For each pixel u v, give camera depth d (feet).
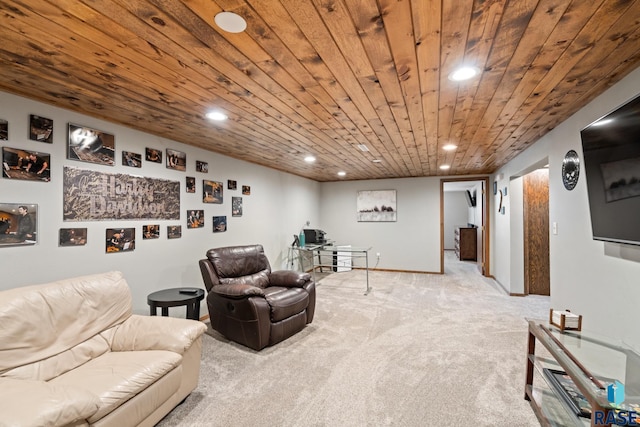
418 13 4.27
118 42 5.03
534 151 12.05
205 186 12.91
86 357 6.38
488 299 15.17
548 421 5.77
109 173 9.09
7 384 4.54
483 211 21.49
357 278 20.42
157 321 7.23
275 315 9.80
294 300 10.55
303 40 4.97
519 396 7.02
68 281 6.75
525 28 4.63
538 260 16.05
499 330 11.05
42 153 7.51
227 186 14.26
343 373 8.10
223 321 10.30
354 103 7.75
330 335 10.71
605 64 5.81
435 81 6.50
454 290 17.02
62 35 4.82
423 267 22.26
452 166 17.84
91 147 8.60
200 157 12.67
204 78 6.36
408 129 10.12
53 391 4.40
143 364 5.86
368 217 23.73
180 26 4.59
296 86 6.75
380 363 8.64
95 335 6.78
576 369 5.21
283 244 19.29
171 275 11.16
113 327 7.17
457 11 4.22
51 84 6.64
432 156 14.82
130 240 9.67
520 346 9.70
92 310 6.81
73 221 8.14
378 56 5.47
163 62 5.71
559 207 9.84
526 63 5.74
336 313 13.11
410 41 4.99
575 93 7.20
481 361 8.71
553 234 10.34
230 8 4.17
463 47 5.17
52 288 6.36
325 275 21.57
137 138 9.96
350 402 6.84
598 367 5.32
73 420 4.20
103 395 4.89
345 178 23.31
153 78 6.37
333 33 4.77
